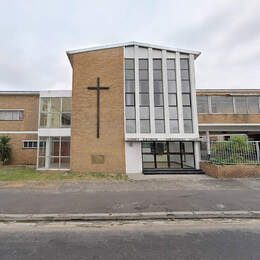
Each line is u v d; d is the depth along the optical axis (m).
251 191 7.04
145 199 6.09
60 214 4.81
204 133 17.52
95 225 4.37
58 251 3.21
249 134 19.17
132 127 12.08
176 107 12.40
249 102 16.48
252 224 4.40
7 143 15.55
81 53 12.48
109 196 6.43
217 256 3.04
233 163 9.79
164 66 12.59
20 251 3.21
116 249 3.27
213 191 7.05
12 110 16.14
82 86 12.20
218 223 4.47
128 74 12.65
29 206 5.41
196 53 12.84
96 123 11.93
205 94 16.25
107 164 11.58
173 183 8.45
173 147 12.39
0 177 9.99
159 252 3.16
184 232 3.97
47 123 12.48
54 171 11.61
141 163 11.64
